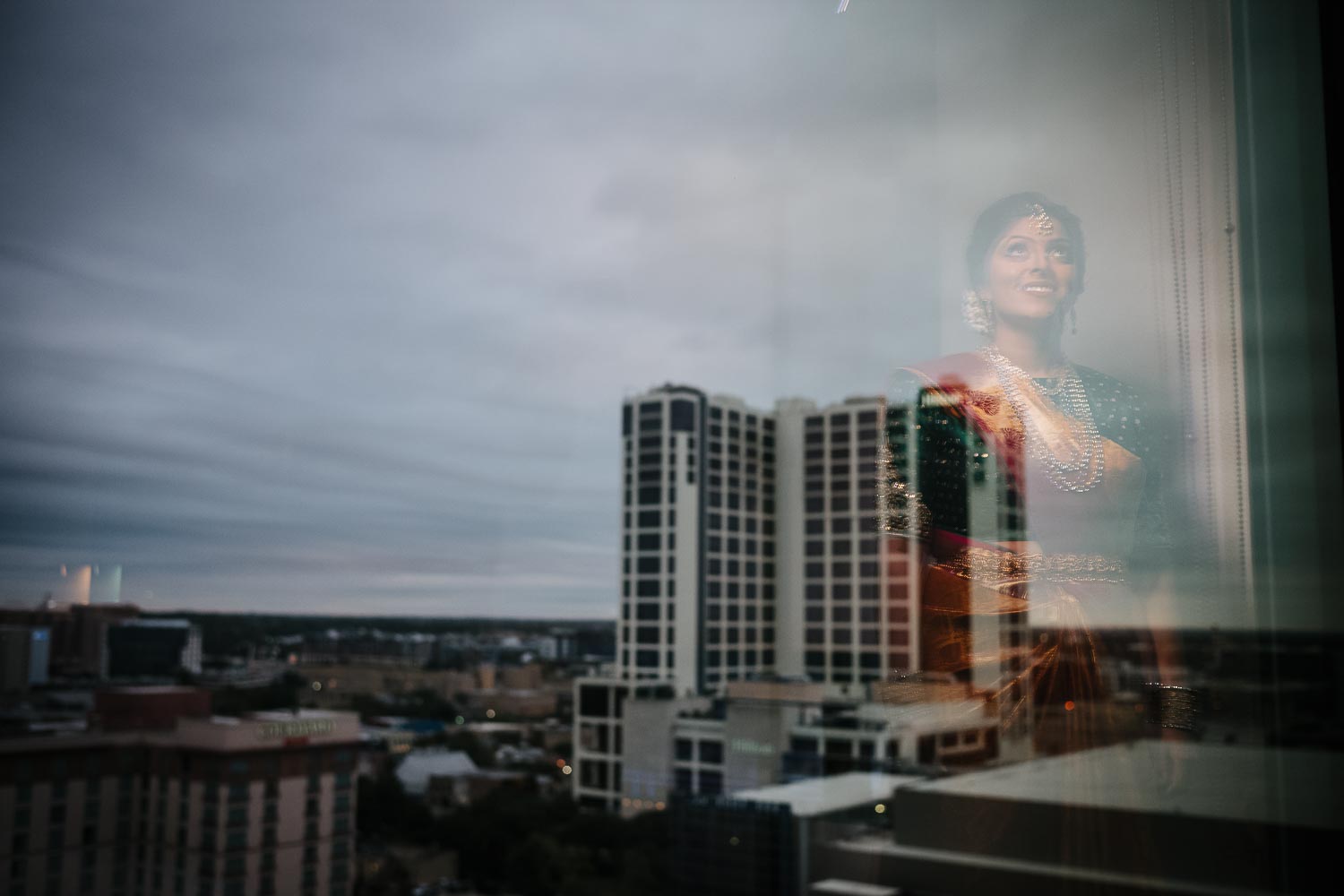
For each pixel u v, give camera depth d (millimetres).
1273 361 1091
